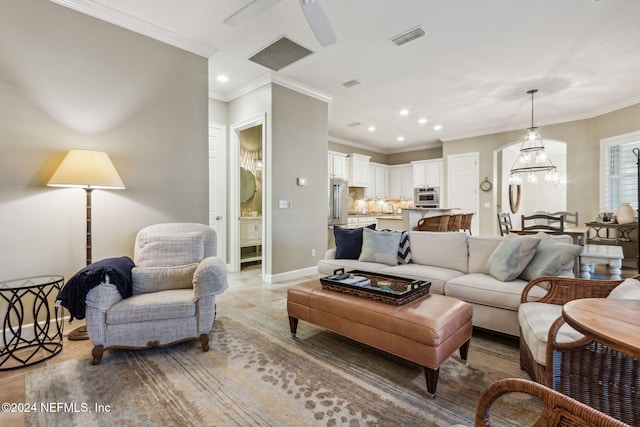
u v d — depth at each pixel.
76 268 2.62
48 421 1.49
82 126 2.64
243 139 5.67
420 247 3.28
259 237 5.49
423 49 3.32
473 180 6.83
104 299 2.04
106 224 2.78
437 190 7.64
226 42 3.23
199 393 1.72
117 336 2.07
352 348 2.28
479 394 1.71
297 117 4.34
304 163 4.46
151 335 2.12
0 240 2.28
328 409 1.58
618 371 1.16
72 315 1.98
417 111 5.40
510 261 2.44
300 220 4.43
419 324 1.72
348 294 2.21
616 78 4.02
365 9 2.64
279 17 2.79
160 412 1.56
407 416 1.53
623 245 4.77
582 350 1.26
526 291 2.06
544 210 8.70
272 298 3.50
